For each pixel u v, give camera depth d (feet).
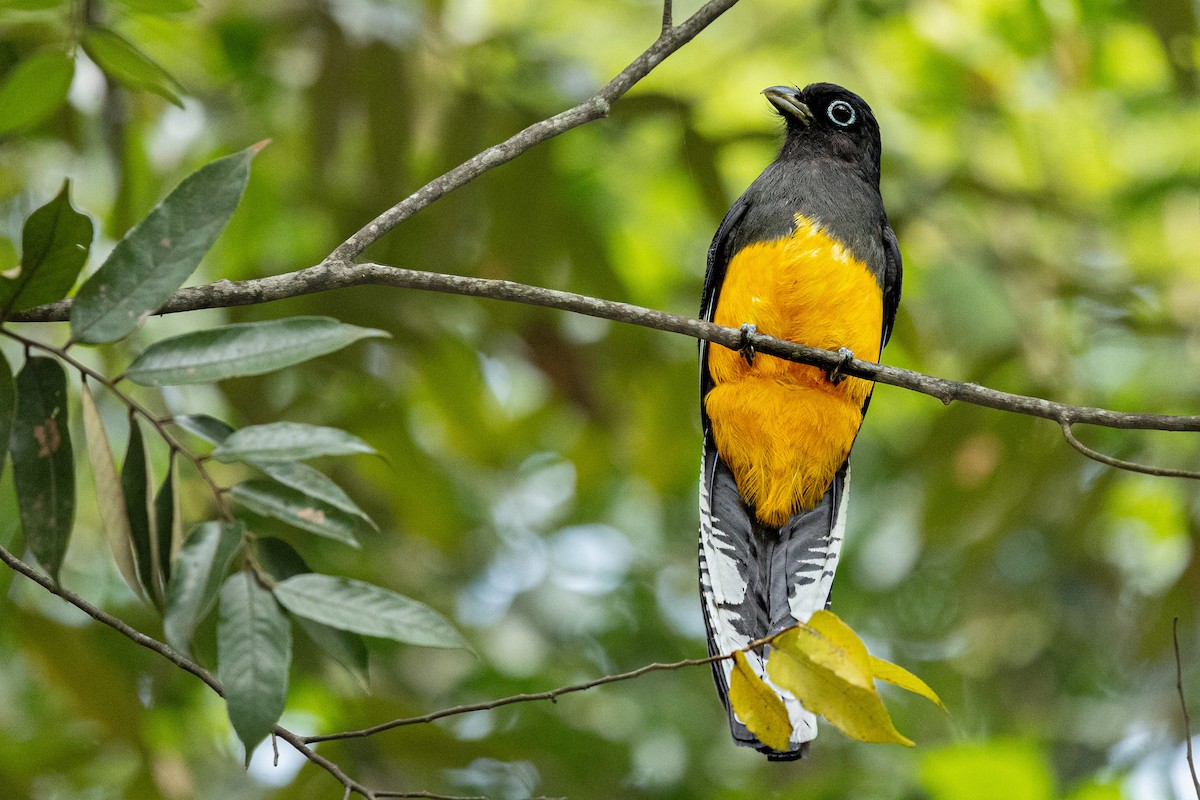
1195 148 49.03
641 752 42.68
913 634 49.67
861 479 50.62
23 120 23.75
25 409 14.76
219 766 37.40
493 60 40.04
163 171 40.40
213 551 14.71
